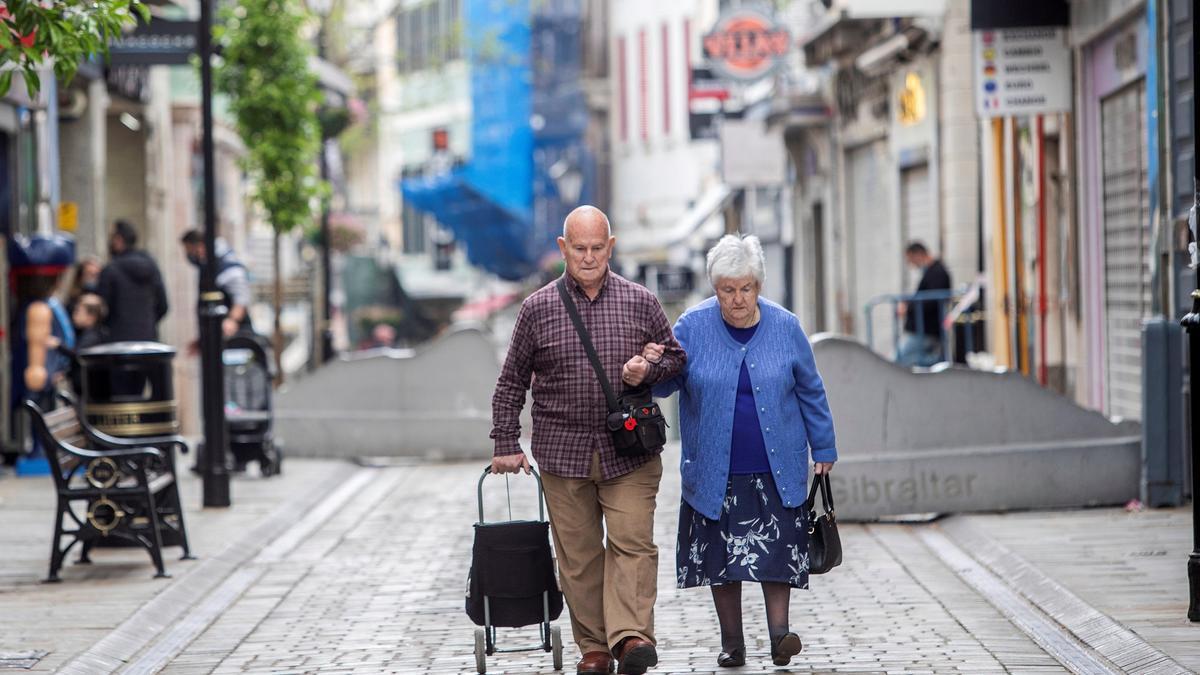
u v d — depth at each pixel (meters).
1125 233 40.03
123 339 42.00
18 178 45.31
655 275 105.31
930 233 58.78
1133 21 37.97
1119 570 23.98
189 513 33.25
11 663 19.77
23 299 41.25
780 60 71.44
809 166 77.88
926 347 49.75
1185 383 30.45
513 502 35.00
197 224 79.38
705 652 20.09
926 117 57.69
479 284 147.62
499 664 19.72
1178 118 32.34
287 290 81.12
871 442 30.95
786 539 18.27
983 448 31.08
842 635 20.86
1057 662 19.06
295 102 55.72
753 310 18.52
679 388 18.83
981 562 26.11
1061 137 44.09
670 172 132.50
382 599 24.34
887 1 49.56
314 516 34.03
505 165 137.50
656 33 133.75
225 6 56.53
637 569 18.08
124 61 45.94
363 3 120.00
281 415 45.84
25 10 21.03
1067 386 44.78
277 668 19.98
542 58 138.75
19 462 40.72
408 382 45.53
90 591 24.64
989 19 41.47
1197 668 17.77
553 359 18.19
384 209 154.38
